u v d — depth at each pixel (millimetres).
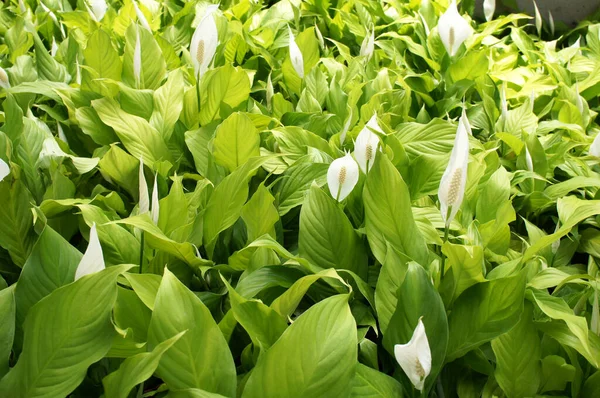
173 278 940
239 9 2107
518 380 1050
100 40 1525
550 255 1312
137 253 1166
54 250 1032
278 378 912
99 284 932
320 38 1907
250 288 1092
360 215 1262
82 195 1343
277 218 1167
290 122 1522
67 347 926
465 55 1801
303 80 1678
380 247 1146
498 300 1048
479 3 3031
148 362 892
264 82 1806
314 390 911
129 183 1336
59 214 1230
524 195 1446
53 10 1937
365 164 1204
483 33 2031
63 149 1371
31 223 1203
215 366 934
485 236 1271
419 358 894
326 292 1154
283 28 2061
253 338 982
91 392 1013
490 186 1325
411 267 1033
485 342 1056
